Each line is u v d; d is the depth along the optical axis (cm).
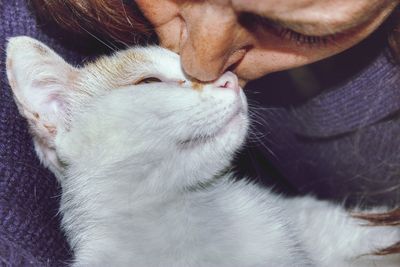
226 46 30
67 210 38
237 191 40
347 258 42
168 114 37
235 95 36
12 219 33
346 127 41
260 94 42
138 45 39
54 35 39
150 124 37
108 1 34
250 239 37
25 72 37
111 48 40
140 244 36
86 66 41
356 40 31
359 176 43
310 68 40
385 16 30
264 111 42
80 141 38
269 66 33
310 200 44
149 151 37
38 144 37
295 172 46
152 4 32
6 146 34
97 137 38
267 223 38
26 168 35
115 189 38
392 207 41
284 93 42
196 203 38
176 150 37
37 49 38
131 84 39
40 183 36
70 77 40
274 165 45
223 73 35
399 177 41
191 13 30
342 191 45
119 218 37
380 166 42
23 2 38
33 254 33
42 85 38
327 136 42
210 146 37
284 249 37
